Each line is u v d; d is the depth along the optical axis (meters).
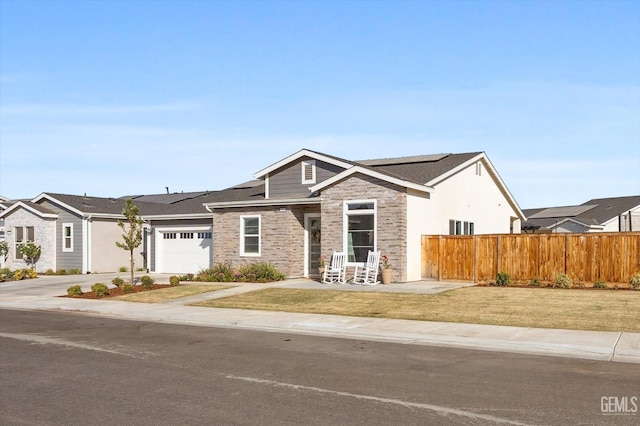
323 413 7.19
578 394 8.00
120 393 8.29
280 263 26.73
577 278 21.22
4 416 7.25
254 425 6.75
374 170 23.31
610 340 11.73
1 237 38.12
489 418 6.93
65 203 34.91
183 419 7.02
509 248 22.42
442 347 11.80
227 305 18.64
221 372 9.56
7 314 18.31
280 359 10.62
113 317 17.34
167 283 25.67
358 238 23.81
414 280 23.66
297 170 27.64
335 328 13.92
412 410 7.28
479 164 30.75
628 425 6.66
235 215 28.20
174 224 32.62
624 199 50.91
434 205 25.45
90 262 34.19
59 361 10.63
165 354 11.21
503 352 11.23
